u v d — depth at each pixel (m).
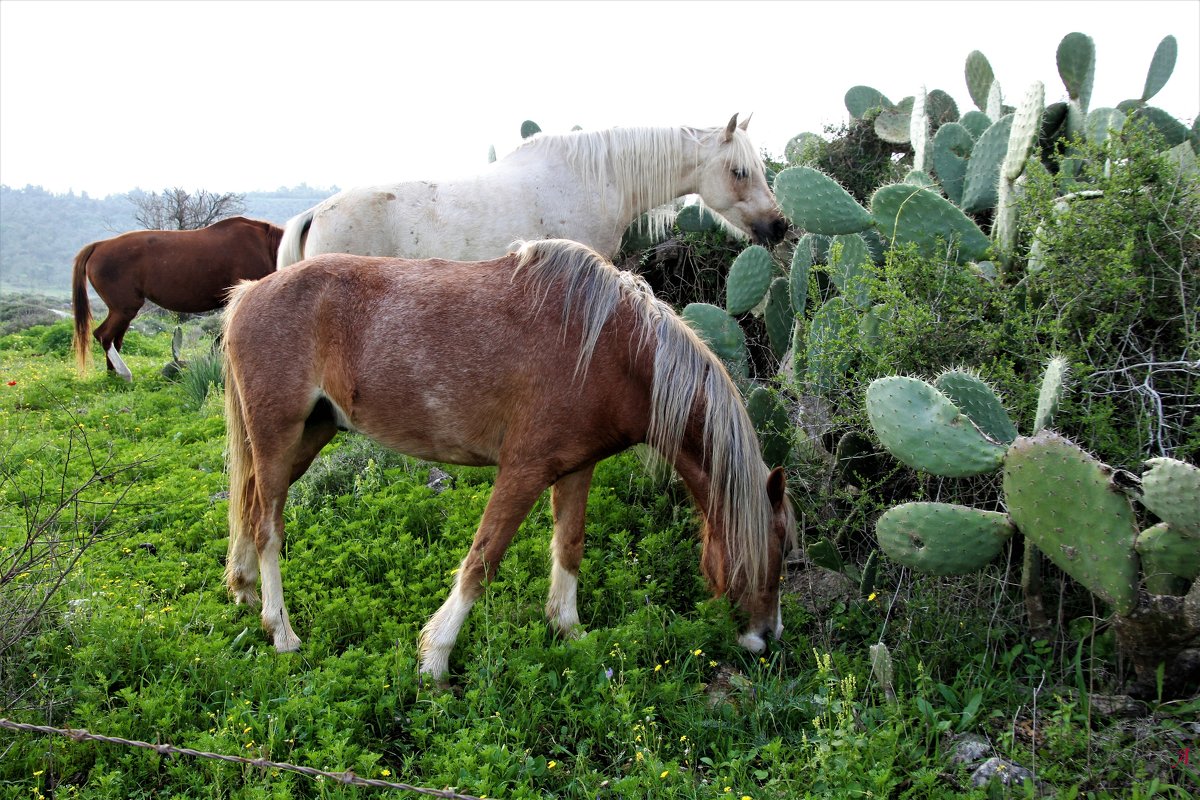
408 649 3.62
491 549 3.54
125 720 3.08
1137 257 3.81
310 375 3.74
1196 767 2.74
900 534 3.38
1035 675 3.36
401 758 3.12
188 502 5.50
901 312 3.96
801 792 2.79
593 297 3.54
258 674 3.39
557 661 3.50
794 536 3.77
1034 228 4.03
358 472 5.56
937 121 6.80
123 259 10.13
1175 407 3.57
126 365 11.13
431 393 3.59
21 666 3.34
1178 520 2.81
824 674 3.22
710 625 3.69
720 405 3.59
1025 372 3.92
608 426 3.61
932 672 3.44
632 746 3.00
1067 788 2.72
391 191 5.57
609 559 4.36
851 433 4.03
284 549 4.73
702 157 5.91
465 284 3.66
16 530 4.66
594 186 5.78
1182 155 4.65
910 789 2.72
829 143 7.03
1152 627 2.98
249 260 10.46
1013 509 3.17
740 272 5.01
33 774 2.85
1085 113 5.61
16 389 9.50
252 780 2.84
